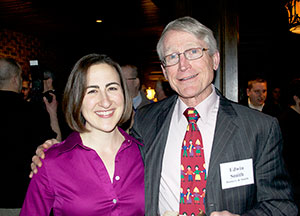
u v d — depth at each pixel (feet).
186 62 4.55
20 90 7.23
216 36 8.07
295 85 8.20
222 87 8.11
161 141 4.92
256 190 4.39
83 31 22.88
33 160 4.43
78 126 4.53
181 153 4.65
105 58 4.64
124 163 4.69
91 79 4.39
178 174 4.66
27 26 21.01
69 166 4.42
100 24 20.95
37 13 18.07
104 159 4.66
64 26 21.34
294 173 7.74
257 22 22.85
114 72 4.57
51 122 8.34
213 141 4.44
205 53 4.61
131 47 28.81
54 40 25.27
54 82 9.33
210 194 4.19
